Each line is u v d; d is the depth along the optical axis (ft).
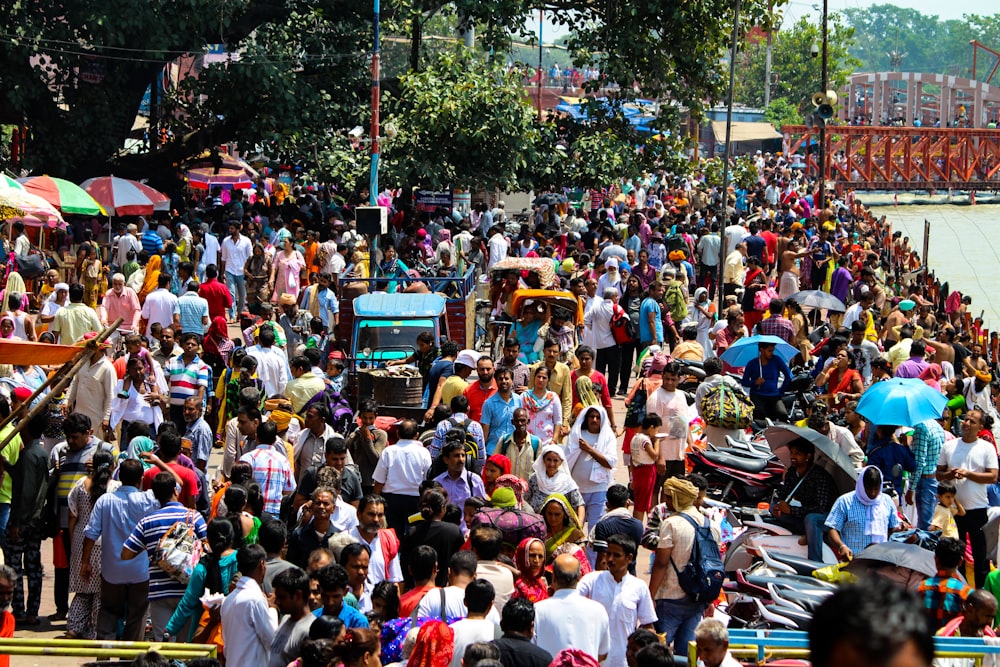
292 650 41.01
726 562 57.00
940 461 69.62
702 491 52.21
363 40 169.17
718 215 165.48
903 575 52.08
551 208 167.53
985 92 514.68
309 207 168.14
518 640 38.99
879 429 70.44
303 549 50.39
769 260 157.89
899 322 108.06
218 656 44.83
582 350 75.82
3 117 162.20
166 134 174.19
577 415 73.05
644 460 67.00
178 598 49.34
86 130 162.20
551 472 59.52
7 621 45.14
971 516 68.59
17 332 90.12
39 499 57.16
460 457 58.59
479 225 165.48
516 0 168.25
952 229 342.85
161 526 50.62
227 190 197.57
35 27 154.20
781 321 97.76
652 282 106.83
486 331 120.67
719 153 320.50
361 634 37.58
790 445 61.77
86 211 133.49
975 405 90.63
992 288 253.03
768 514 64.03
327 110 166.30
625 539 45.21
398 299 89.66
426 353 84.33
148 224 147.74
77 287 88.79
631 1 171.01
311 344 95.66
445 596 43.24
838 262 155.53
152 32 158.40
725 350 90.68
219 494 57.41
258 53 161.89
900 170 420.36
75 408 73.46
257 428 60.59
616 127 180.24
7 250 118.32
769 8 176.65
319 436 64.59
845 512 57.06
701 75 178.29
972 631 44.04
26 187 131.23
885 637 9.08
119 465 56.34
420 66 177.37
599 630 41.98
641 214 166.09
